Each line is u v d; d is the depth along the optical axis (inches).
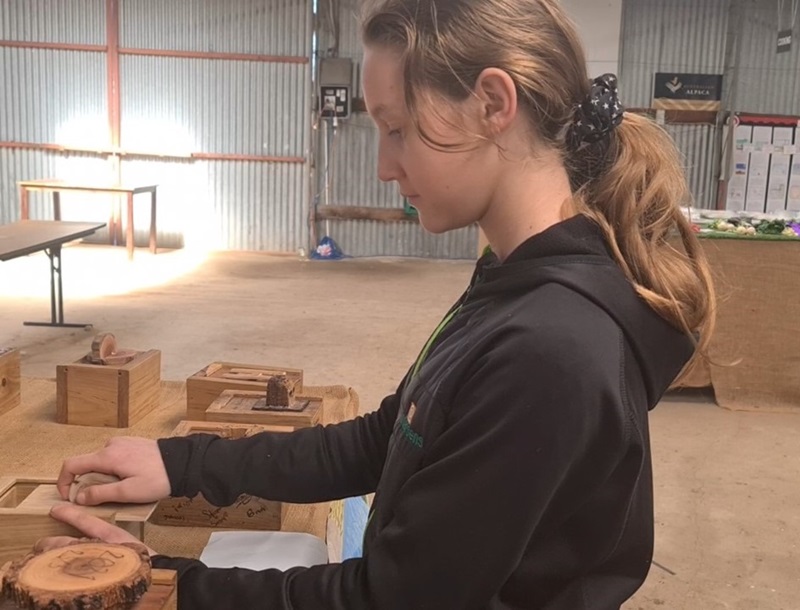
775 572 103.7
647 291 28.4
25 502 36.8
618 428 26.0
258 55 321.7
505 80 27.2
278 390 57.6
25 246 171.3
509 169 28.9
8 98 327.9
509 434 25.5
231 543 44.2
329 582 28.0
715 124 320.5
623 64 319.6
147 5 320.2
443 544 26.1
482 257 34.8
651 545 31.2
